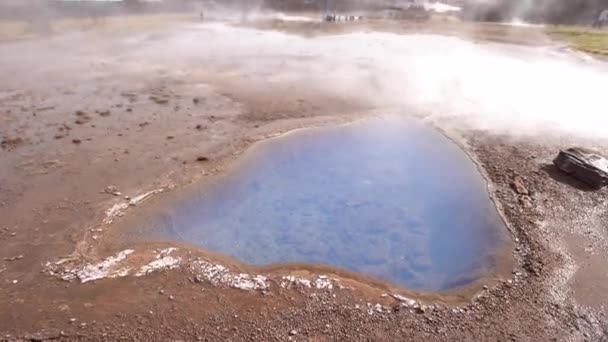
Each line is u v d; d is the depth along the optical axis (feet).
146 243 15.21
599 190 18.43
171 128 25.84
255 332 11.27
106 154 22.03
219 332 11.25
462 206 18.15
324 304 12.33
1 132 24.63
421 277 14.33
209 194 18.70
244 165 21.29
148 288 12.86
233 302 12.35
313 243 16.31
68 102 30.48
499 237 15.52
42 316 11.72
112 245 14.96
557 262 14.05
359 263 15.16
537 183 19.19
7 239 15.05
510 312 11.99
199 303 12.28
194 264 14.10
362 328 11.44
